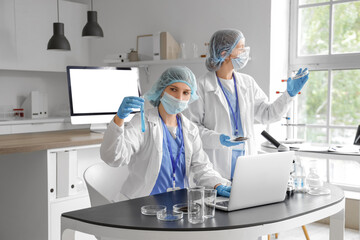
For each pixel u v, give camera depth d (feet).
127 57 15.28
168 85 6.80
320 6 12.78
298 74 8.85
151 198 5.97
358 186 12.65
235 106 9.03
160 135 6.82
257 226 4.84
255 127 12.46
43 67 16.20
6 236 9.85
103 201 6.75
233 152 7.55
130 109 5.93
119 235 4.74
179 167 6.94
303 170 6.42
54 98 18.21
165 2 14.92
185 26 14.42
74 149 9.45
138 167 6.89
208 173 6.91
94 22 14.43
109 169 7.47
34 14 15.84
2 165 9.77
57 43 14.29
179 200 5.86
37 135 10.45
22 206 9.40
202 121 9.09
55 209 9.05
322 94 12.94
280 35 12.91
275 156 5.48
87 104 11.06
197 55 14.10
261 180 5.42
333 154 9.93
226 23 13.35
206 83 8.96
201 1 13.93
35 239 9.20
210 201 5.03
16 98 16.96
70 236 5.25
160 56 14.16
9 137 9.92
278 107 9.19
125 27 16.21
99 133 11.09
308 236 10.42
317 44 12.92
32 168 9.11
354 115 12.41
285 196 5.98
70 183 9.35
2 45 15.05
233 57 8.84
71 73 10.85
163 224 4.76
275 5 12.58
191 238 4.61
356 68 12.21
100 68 11.34
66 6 16.74
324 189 6.30
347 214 12.03
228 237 4.71
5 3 15.05
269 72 12.47
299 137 13.43
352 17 12.24
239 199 5.30
